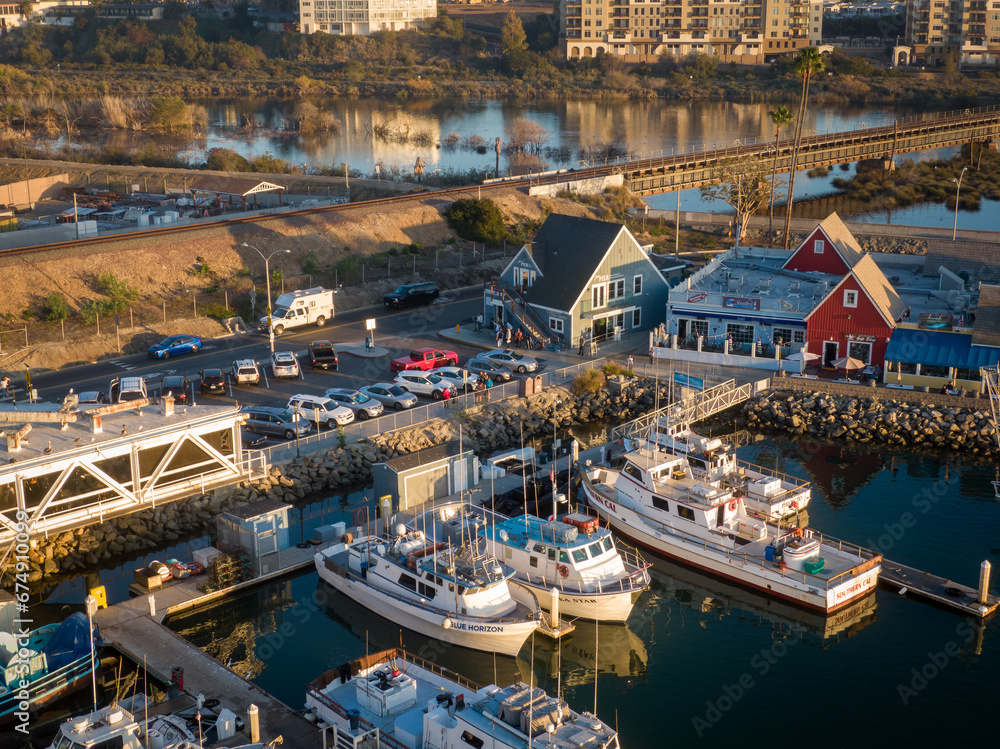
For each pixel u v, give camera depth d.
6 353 78.62
